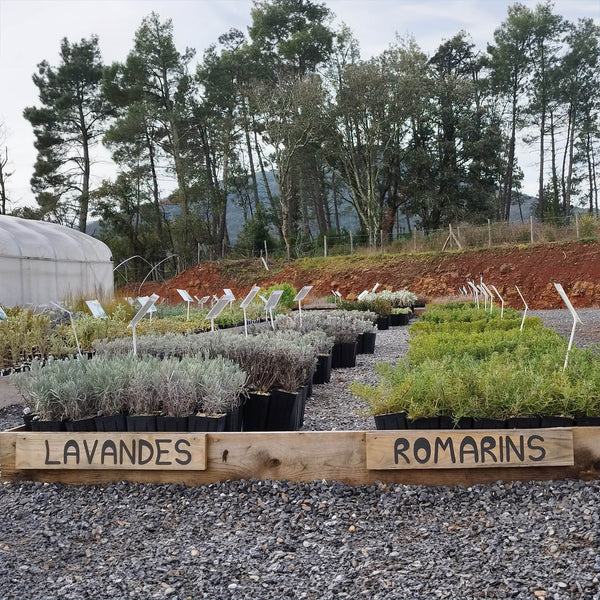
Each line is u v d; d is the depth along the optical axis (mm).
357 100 34125
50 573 2682
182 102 41562
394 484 3564
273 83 40219
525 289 23562
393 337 12930
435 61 45781
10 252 15352
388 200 39969
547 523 3002
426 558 2717
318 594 2430
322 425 5164
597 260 22844
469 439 3553
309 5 43844
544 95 43688
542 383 3908
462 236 28359
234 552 2840
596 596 2307
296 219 42875
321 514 3252
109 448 3752
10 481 3832
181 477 3709
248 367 5031
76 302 12719
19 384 4320
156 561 2762
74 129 42094
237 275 32219
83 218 40656
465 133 37750
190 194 41469
